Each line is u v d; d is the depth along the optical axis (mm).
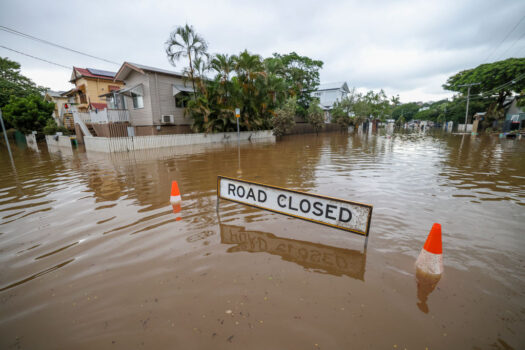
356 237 3422
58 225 3980
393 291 2312
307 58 35281
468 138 23406
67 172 8516
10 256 3062
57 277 2605
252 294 2275
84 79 25703
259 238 3400
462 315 2021
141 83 19156
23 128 24656
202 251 3062
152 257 2945
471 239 3359
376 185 6273
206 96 18969
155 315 2043
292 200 3521
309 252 3027
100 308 2143
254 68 19734
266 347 1728
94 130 19906
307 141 21312
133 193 5754
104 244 3301
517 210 4430
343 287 2369
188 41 17266
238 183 4035
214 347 1730
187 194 5594
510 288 2355
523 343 1760
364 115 39750
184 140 18250
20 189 6375
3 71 32406
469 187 6016
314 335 1824
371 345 1743
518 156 11055
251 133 23438
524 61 25594
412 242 3275
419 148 15086
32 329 1946
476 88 32781
